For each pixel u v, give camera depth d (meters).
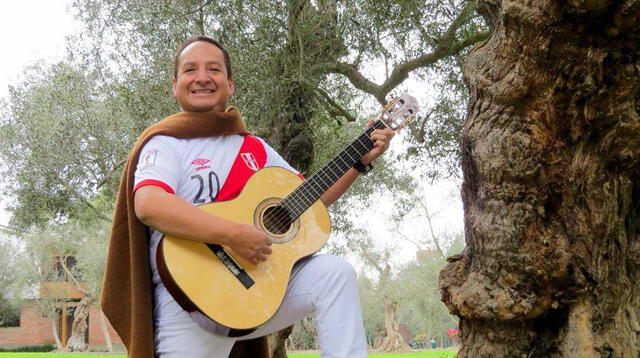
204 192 2.46
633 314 2.95
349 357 2.23
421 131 8.30
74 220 12.92
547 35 2.56
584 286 2.79
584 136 2.76
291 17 6.79
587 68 2.59
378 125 2.83
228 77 2.74
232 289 2.24
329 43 6.90
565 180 2.78
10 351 37.28
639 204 3.03
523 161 2.78
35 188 9.77
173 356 2.34
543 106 2.73
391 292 34.62
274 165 2.74
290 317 2.39
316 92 8.51
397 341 34.91
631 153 2.77
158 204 2.22
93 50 8.26
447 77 8.25
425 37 7.14
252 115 7.07
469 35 7.72
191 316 2.31
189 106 2.62
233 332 2.30
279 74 7.14
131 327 2.36
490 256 2.92
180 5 6.85
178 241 2.27
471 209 3.09
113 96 8.84
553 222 2.83
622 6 2.37
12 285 34.88
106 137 9.43
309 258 2.42
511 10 2.62
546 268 2.79
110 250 2.47
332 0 6.95
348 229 11.41
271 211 2.48
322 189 2.58
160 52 7.34
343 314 2.28
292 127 8.14
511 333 2.95
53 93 9.67
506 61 2.78
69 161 9.49
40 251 31.86
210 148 2.55
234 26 6.43
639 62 2.59
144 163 2.36
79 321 35.38
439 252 29.42
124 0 7.75
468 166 3.07
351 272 2.35
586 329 2.79
